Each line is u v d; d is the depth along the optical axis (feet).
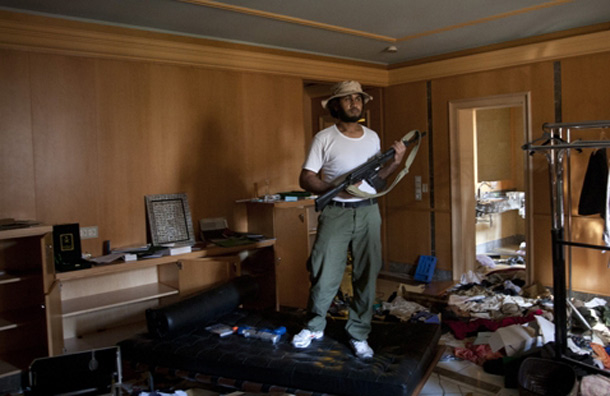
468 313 14.01
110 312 13.17
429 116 18.58
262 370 8.99
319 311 9.68
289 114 16.71
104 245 12.87
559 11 13.03
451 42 16.05
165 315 10.02
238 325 11.22
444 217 18.53
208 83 14.75
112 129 12.98
